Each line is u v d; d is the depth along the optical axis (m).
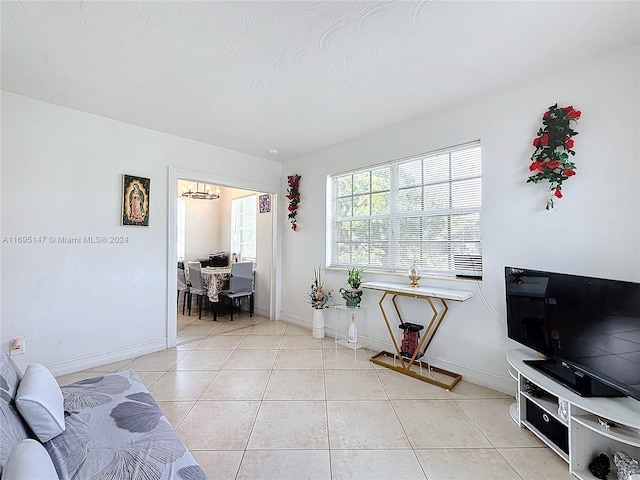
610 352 1.53
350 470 1.58
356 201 3.62
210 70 2.12
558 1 1.50
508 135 2.35
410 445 1.78
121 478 1.04
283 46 1.85
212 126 3.15
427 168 2.94
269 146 3.81
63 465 1.09
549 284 1.89
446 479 1.53
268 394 2.36
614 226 1.92
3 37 1.76
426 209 2.94
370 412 2.12
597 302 1.60
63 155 2.69
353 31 1.72
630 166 1.87
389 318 3.17
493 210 2.43
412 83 2.29
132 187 3.09
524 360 2.03
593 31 1.72
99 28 1.69
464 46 1.86
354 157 3.54
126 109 2.75
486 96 2.47
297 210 4.32
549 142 2.10
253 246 5.66
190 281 5.03
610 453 1.56
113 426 1.33
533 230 2.23
